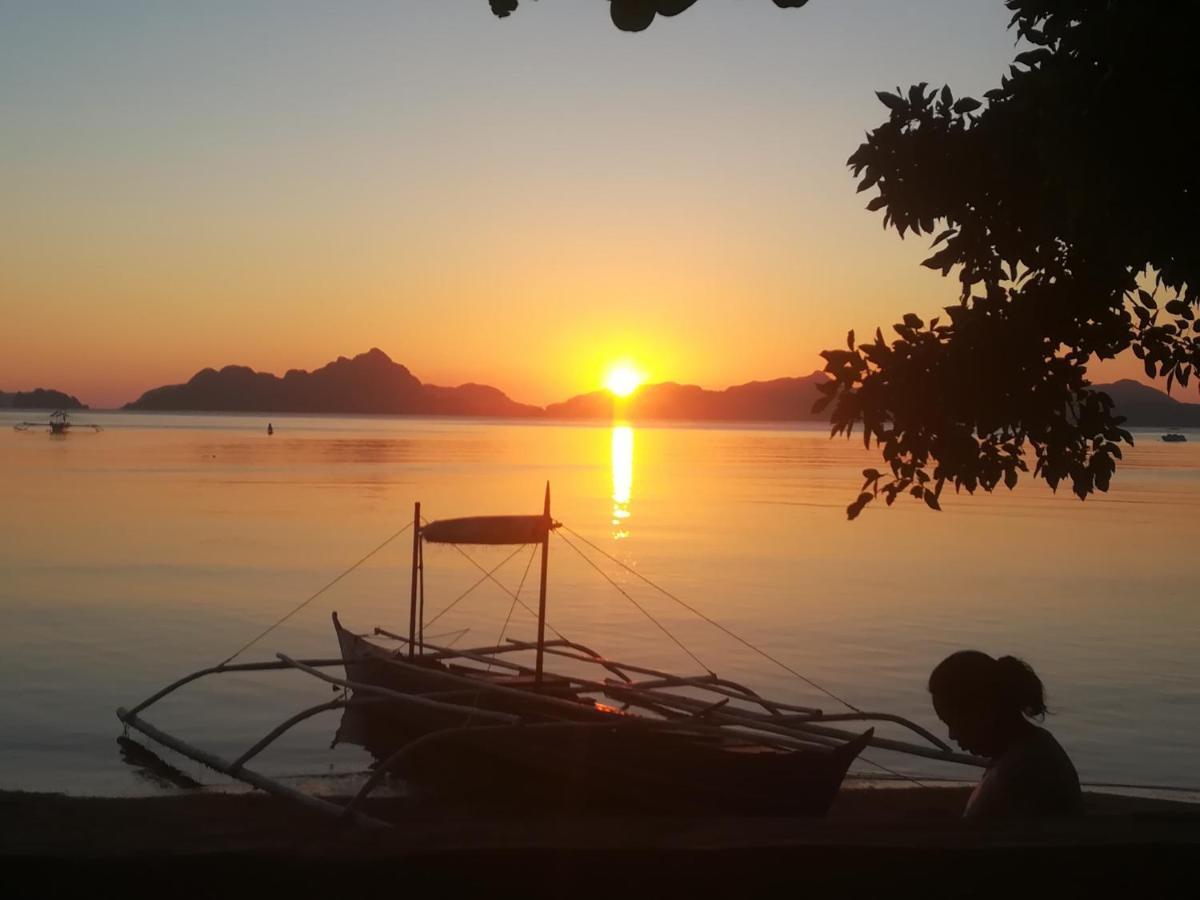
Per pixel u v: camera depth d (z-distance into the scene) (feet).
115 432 542.98
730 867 10.42
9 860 9.99
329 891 10.12
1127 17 15.53
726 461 334.44
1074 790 15.57
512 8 14.64
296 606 72.43
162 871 10.03
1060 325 19.81
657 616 71.87
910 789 32.78
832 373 20.15
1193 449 488.02
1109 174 16.20
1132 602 79.30
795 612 73.92
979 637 65.92
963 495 196.34
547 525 36.99
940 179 20.01
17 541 104.22
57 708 46.85
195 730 43.86
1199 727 46.80
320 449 354.13
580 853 10.35
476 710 33.19
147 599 74.18
